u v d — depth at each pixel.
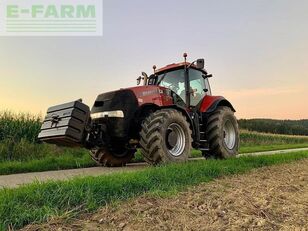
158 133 5.98
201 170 4.96
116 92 6.38
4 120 10.19
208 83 8.20
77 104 5.50
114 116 6.25
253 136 29.25
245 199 3.57
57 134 5.41
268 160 6.86
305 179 5.10
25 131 10.10
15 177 5.52
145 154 6.08
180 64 7.44
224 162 5.90
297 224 2.94
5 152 8.87
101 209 3.05
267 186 4.36
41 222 2.70
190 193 3.75
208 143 7.46
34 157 8.92
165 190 3.82
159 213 3.01
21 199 3.01
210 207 3.25
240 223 2.87
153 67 7.93
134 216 2.91
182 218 2.93
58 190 3.21
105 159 7.20
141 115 6.49
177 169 4.79
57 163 7.44
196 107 7.43
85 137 5.77
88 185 3.41
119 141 6.63
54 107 5.88
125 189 3.61
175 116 6.32
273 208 3.34
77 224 2.71
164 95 6.79
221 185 4.26
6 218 2.64
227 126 7.93
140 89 6.45
